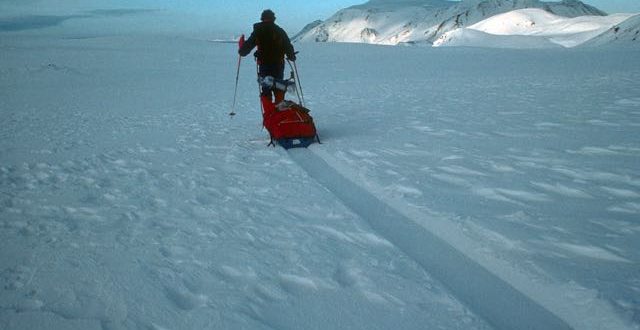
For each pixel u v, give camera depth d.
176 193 4.54
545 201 3.92
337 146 6.42
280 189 4.56
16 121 10.17
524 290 2.55
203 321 2.27
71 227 3.64
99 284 2.67
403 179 4.66
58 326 2.23
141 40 58.69
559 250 2.95
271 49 6.75
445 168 5.04
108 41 57.41
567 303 2.38
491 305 2.44
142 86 18.89
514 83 15.34
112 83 20.58
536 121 7.77
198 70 28.00
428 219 3.62
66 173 5.50
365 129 7.72
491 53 45.25
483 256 2.96
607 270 2.65
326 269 2.83
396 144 6.38
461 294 2.56
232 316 2.31
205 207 4.07
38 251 3.15
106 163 5.99
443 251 3.09
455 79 18.30
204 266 2.89
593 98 10.43
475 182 4.50
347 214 3.80
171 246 3.22
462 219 3.53
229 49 50.56
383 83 17.36
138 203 4.25
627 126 7.00
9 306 2.42
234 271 2.82
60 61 33.28
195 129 8.57
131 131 8.59
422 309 2.36
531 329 2.23
